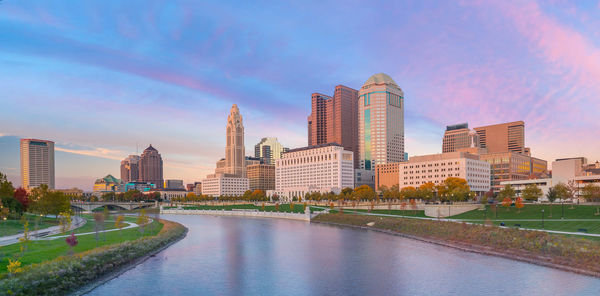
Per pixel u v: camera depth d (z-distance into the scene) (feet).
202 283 242.78
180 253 343.67
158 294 219.82
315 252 344.69
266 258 319.06
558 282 235.20
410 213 638.94
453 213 591.37
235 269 279.69
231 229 542.98
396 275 258.37
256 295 218.79
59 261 234.79
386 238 433.48
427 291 222.89
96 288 230.07
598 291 216.33
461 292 220.23
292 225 599.98
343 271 271.49
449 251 343.26
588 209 491.72
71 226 469.16
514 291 220.02
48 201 525.75
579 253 272.72
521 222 443.32
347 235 463.83
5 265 226.79
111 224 522.47
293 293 221.87
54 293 205.57
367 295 217.36
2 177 570.87
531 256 296.71
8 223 459.32
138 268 282.97
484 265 282.97
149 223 517.14
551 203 574.15
